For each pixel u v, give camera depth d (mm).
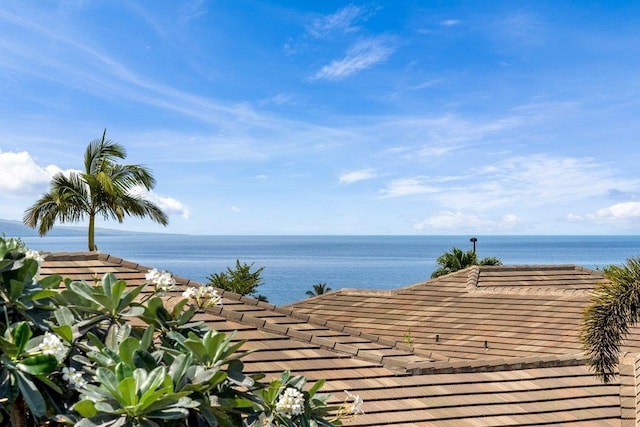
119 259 14711
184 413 5098
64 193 28141
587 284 26438
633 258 15438
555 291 24141
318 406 6648
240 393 6281
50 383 5242
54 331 5730
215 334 5941
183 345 5828
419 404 11945
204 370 5691
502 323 22469
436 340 22297
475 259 54312
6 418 5855
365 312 26031
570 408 12531
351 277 157125
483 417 11797
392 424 11109
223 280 49375
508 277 27031
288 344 13250
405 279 150750
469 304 24766
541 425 11820
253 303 15180
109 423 5012
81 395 5297
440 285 27266
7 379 5094
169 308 12602
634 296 14750
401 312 25328
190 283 14227
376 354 13492
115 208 28719
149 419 5074
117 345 5945
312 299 28500
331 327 15078
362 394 11977
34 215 28422
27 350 5316
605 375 13945
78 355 5707
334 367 12711
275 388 6227
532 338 20812
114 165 29188
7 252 5898
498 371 13898
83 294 6160
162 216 29922
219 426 5844
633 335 19500
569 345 19484
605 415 12461
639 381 13148
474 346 21203
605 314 14781
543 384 13531
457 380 13195
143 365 5520
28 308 5746
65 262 14312
